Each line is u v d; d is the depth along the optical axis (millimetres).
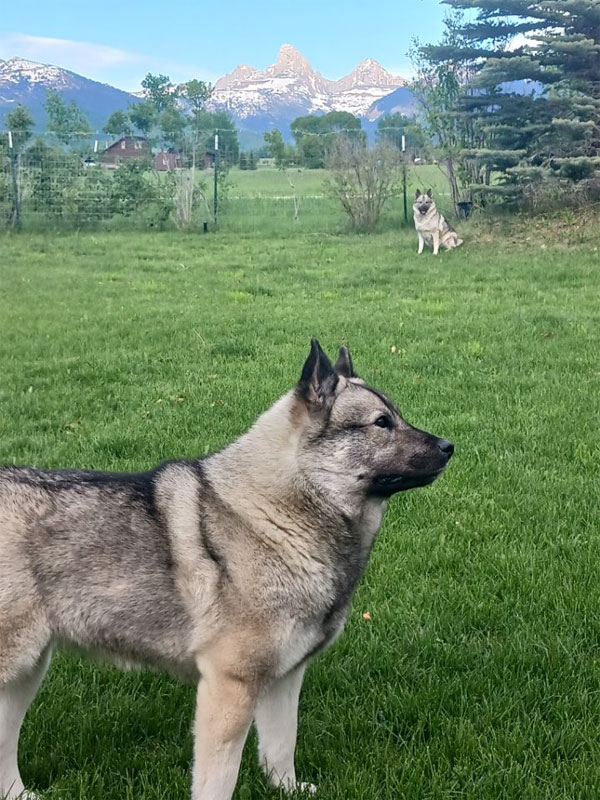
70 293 14742
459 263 17891
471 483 6301
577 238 19828
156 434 7305
